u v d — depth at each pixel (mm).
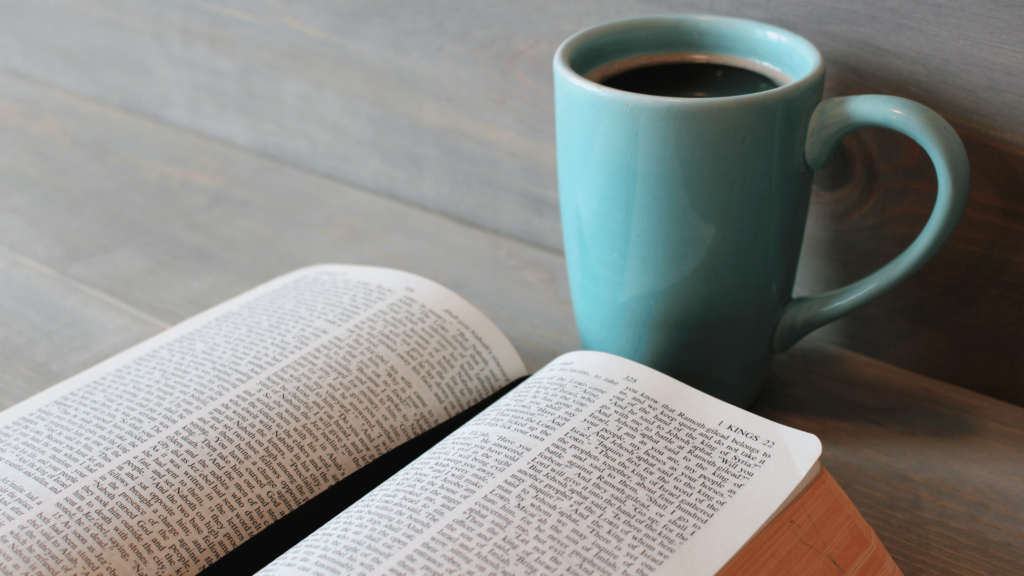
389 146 776
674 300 577
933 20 575
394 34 735
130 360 603
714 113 532
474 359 604
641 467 527
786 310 595
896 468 593
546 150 710
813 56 555
